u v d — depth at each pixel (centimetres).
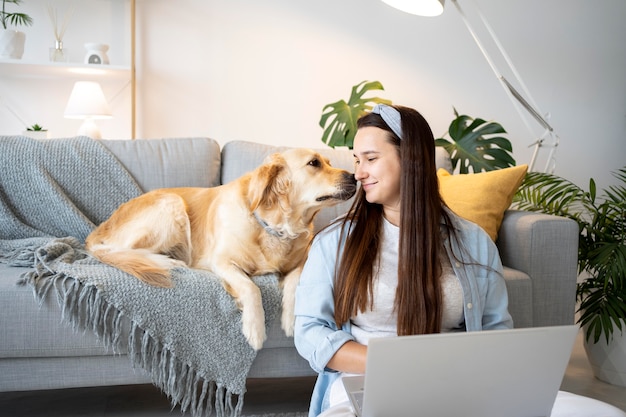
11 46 290
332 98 340
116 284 162
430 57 347
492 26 352
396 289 119
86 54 303
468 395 85
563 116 365
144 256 176
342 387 113
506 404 87
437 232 119
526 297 186
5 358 161
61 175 212
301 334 119
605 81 368
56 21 310
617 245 208
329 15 336
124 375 167
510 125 360
